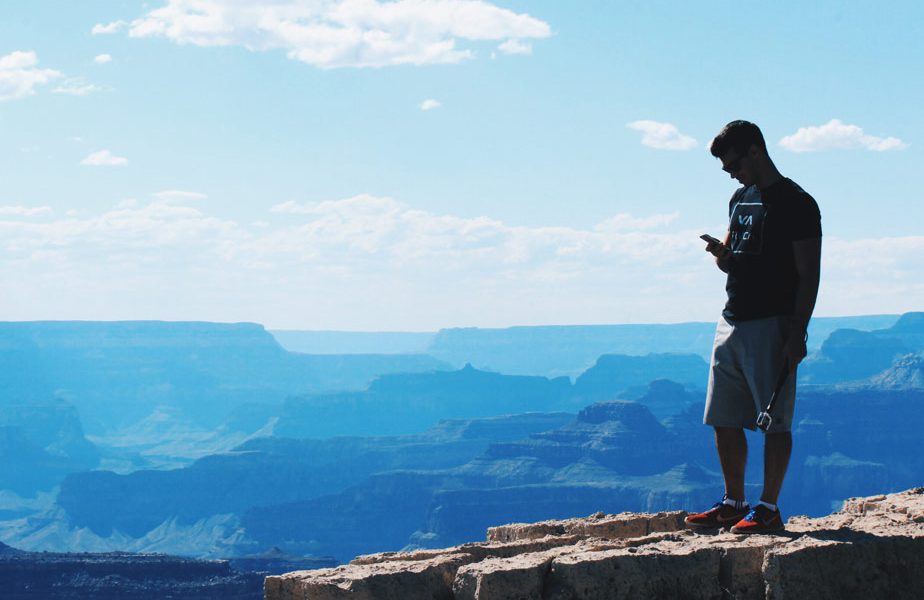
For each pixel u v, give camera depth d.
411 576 7.89
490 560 7.93
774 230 8.51
